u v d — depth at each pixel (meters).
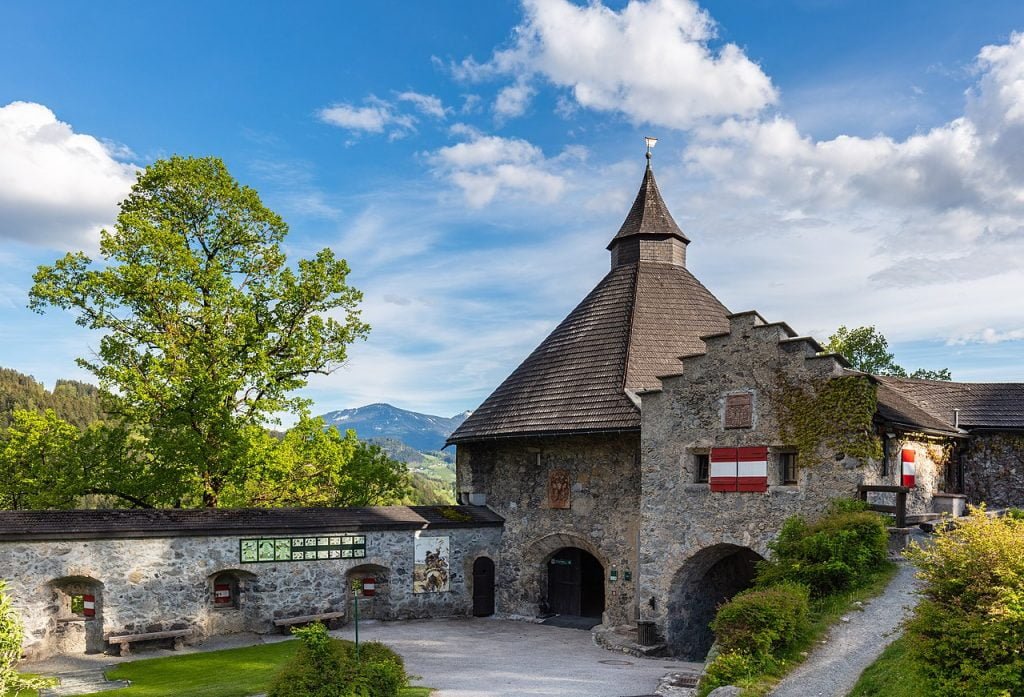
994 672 9.66
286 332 30.89
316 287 30.47
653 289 28.22
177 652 21.20
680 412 22.23
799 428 19.89
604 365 26.17
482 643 22.02
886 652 13.23
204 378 27.61
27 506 26.83
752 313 21.06
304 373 31.12
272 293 30.31
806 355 19.97
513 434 26.44
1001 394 27.52
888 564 17.30
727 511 20.98
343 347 31.61
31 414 28.98
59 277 27.81
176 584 22.30
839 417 19.27
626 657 20.52
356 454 31.70
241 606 23.55
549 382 27.33
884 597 15.88
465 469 29.70
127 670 18.97
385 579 25.64
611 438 24.91
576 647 21.80
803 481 19.69
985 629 9.88
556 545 26.20
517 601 26.98
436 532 26.58
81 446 27.86
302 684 12.66
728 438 21.16
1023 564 10.27
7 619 13.28
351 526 24.86
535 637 23.28
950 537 11.36
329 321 31.50
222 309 29.23
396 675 13.66
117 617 21.41
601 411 24.67
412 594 25.95
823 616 15.44
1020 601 9.91
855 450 18.92
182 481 27.58
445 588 26.61
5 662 13.13
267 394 30.22
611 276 29.81
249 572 23.38
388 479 31.56
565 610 26.44
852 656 13.62
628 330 26.72
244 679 17.52
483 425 28.12
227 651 21.20
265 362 28.84
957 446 25.42
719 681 13.34
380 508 26.61
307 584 24.17
